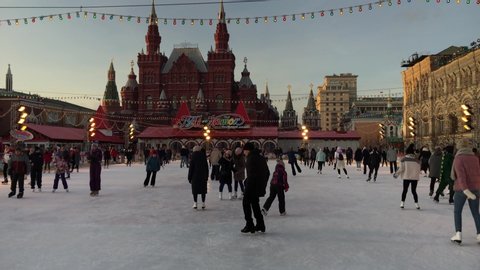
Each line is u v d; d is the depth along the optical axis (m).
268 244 8.23
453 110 56.38
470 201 8.31
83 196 16.45
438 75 61.94
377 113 136.88
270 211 12.56
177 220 11.00
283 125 169.38
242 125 82.44
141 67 117.44
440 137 59.72
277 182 11.69
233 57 118.62
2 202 14.53
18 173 15.73
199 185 12.92
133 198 15.84
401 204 13.11
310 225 10.25
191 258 7.17
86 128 54.44
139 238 8.77
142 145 84.00
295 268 6.58
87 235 9.05
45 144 58.66
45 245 8.09
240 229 9.78
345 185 21.30
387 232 9.39
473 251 7.66
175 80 116.94
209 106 114.38
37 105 75.56
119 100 134.00
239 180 15.66
